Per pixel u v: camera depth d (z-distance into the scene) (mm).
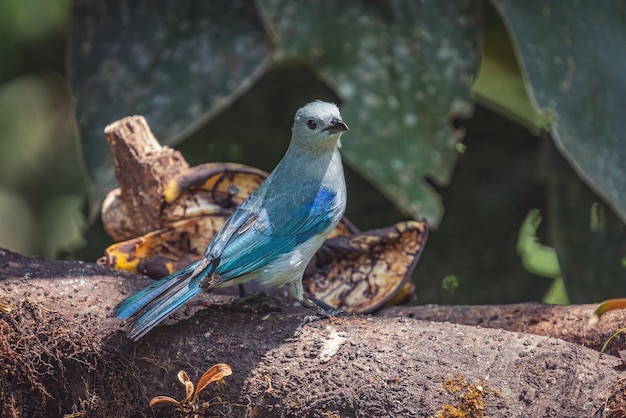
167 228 9078
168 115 10508
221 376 7230
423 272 12672
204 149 12539
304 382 7352
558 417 6707
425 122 10164
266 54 10539
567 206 11641
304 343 7602
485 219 12555
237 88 10508
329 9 10227
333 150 8648
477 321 8641
